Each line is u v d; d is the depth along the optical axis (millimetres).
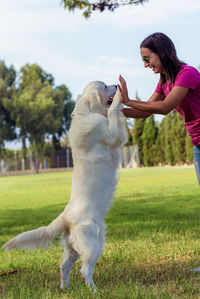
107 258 5512
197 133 4281
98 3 7145
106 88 4926
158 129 42844
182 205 11328
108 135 4387
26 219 10633
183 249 5629
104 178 4371
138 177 25734
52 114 54781
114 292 3854
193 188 16062
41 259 5789
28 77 56938
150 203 12227
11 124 54969
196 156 4508
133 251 5746
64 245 4406
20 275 5078
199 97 4098
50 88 55188
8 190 22219
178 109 4316
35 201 15477
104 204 4340
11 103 51688
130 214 10094
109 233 7465
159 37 4082
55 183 26062
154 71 4285
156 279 4484
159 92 4730
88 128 4391
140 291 3734
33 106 51125
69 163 57375
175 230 7223
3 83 54875
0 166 54938
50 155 58625
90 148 4406
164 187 17344
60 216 4375
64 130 60438
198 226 7613
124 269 4965
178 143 38844
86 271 4121
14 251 6773
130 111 4898
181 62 4102
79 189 4316
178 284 4125
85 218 4195
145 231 7379
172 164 40094
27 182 29375
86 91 4820
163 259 5336
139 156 44438
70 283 4453
